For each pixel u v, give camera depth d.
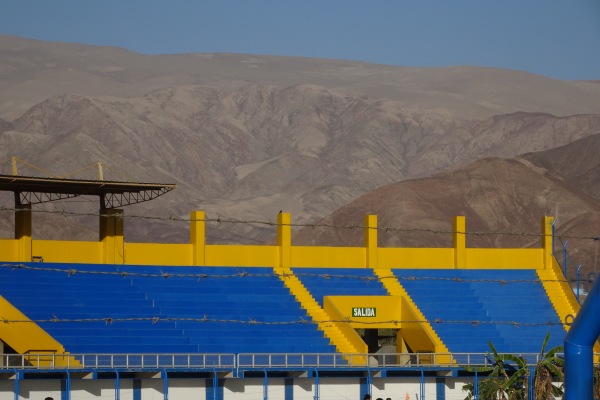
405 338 109.38
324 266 116.25
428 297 114.81
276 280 111.44
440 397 99.06
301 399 95.81
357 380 97.12
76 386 89.19
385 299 109.81
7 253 104.81
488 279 118.88
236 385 94.12
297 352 101.62
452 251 120.94
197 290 107.19
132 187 104.50
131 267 106.50
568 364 38.69
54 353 91.88
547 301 117.56
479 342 110.12
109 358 94.69
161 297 104.75
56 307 99.44
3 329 93.12
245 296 108.12
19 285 100.12
